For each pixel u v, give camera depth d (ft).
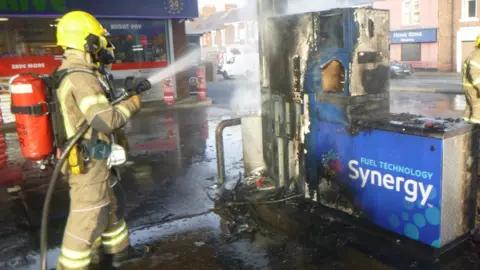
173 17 40.68
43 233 8.99
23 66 34.45
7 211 14.85
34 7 33.73
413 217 10.02
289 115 13.28
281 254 11.09
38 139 8.87
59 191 16.87
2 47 33.53
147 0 39.04
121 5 37.73
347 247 10.88
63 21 9.29
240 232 12.44
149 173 18.89
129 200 15.51
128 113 9.36
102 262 10.94
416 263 9.91
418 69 91.35
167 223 13.32
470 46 81.46
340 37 11.16
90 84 8.85
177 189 16.55
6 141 27.68
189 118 34.32
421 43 90.12
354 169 11.26
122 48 39.47
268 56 14.03
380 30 11.25
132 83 9.66
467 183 9.99
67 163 9.14
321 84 11.82
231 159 20.80
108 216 9.85
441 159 9.21
